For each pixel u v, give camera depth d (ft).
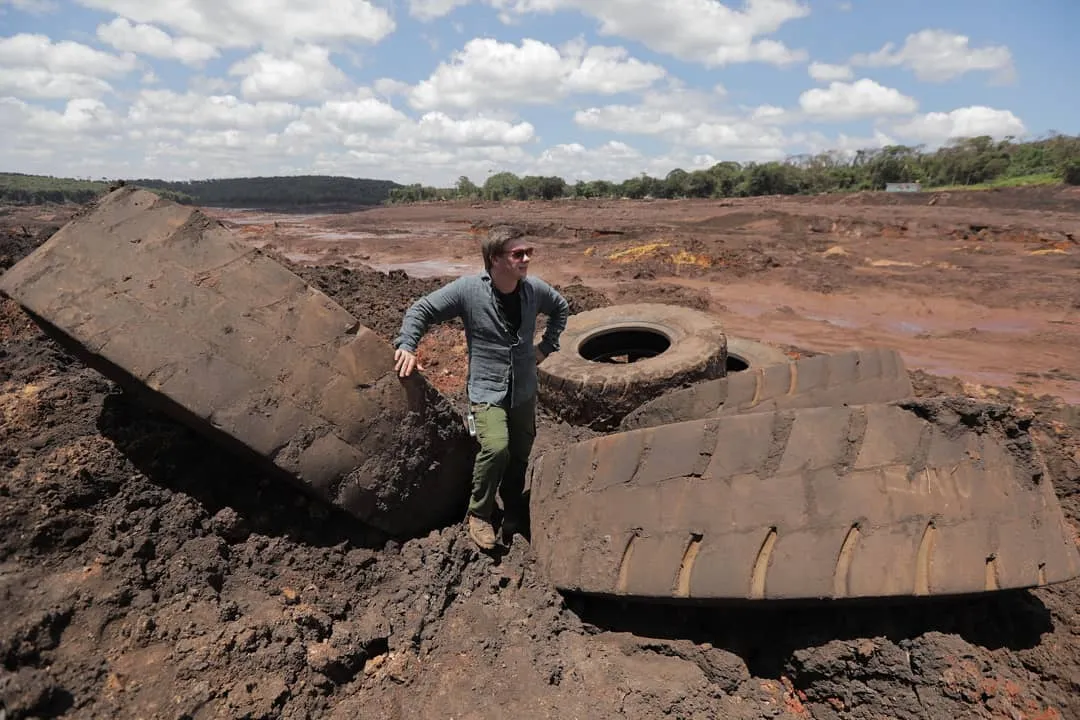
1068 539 9.73
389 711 9.64
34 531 9.68
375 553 12.26
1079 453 19.19
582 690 10.21
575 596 12.05
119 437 11.83
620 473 11.55
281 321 11.23
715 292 52.37
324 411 11.37
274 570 11.22
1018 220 93.20
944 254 68.69
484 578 12.28
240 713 8.70
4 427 11.85
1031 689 9.28
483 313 11.82
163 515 11.05
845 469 9.73
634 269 61.72
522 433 13.33
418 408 12.51
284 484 12.29
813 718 9.86
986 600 10.09
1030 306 44.50
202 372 10.55
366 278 46.01
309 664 9.73
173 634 9.34
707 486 10.51
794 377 16.17
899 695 9.25
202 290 10.90
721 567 9.90
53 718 7.86
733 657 10.41
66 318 10.33
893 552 9.12
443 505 13.56
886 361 15.83
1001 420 9.84
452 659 10.61
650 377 20.02
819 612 10.14
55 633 8.73
